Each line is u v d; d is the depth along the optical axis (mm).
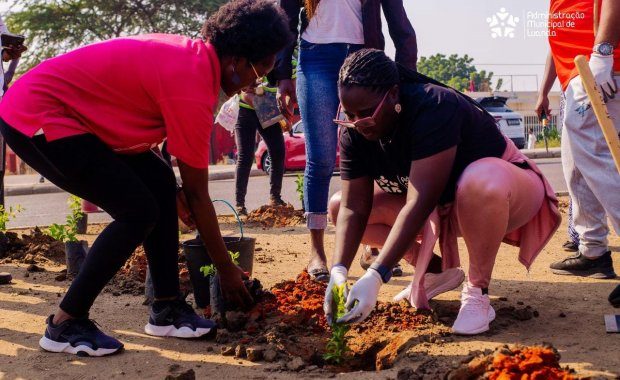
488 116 3869
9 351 3611
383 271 3287
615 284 4715
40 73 3453
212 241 3613
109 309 4383
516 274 5094
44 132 3348
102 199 3479
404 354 3404
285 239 6906
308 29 5082
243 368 3332
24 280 5199
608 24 4234
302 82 5113
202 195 3492
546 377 2676
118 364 3412
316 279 4922
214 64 3412
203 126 3340
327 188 5105
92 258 3500
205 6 33281
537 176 3963
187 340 3791
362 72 3344
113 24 33594
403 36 5176
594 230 4914
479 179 3555
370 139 3547
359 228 3791
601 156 4582
